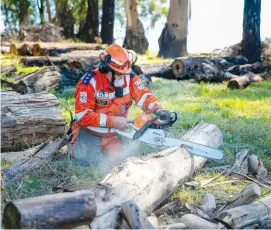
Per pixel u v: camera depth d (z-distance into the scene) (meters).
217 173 4.34
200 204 3.50
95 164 4.30
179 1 18.08
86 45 16.62
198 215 3.24
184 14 18.19
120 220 2.76
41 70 8.58
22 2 29.16
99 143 4.36
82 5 26.30
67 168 4.19
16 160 4.50
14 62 13.78
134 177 3.20
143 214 2.64
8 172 3.86
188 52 19.20
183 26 18.23
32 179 3.93
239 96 9.09
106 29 22.73
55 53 14.94
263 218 3.09
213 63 11.69
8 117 4.70
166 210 3.41
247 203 3.34
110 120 4.07
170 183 3.48
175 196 3.66
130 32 21.03
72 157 4.40
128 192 3.00
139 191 3.07
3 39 21.80
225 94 9.22
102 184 3.02
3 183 3.56
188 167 3.85
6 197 3.51
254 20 14.82
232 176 4.27
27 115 4.82
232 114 6.96
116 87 4.20
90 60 10.66
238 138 5.47
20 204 2.46
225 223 2.99
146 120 3.91
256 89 10.05
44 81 8.45
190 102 8.16
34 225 2.42
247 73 11.49
